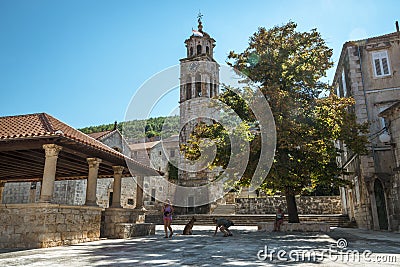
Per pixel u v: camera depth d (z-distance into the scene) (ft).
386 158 59.21
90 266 19.43
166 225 41.78
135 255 24.35
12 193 86.63
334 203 90.48
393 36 64.08
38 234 31.27
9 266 19.69
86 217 37.83
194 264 19.80
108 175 56.95
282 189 48.98
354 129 50.49
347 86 68.85
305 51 52.65
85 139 39.83
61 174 57.88
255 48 53.57
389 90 62.03
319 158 46.78
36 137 31.94
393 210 52.60
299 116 48.65
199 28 110.32
